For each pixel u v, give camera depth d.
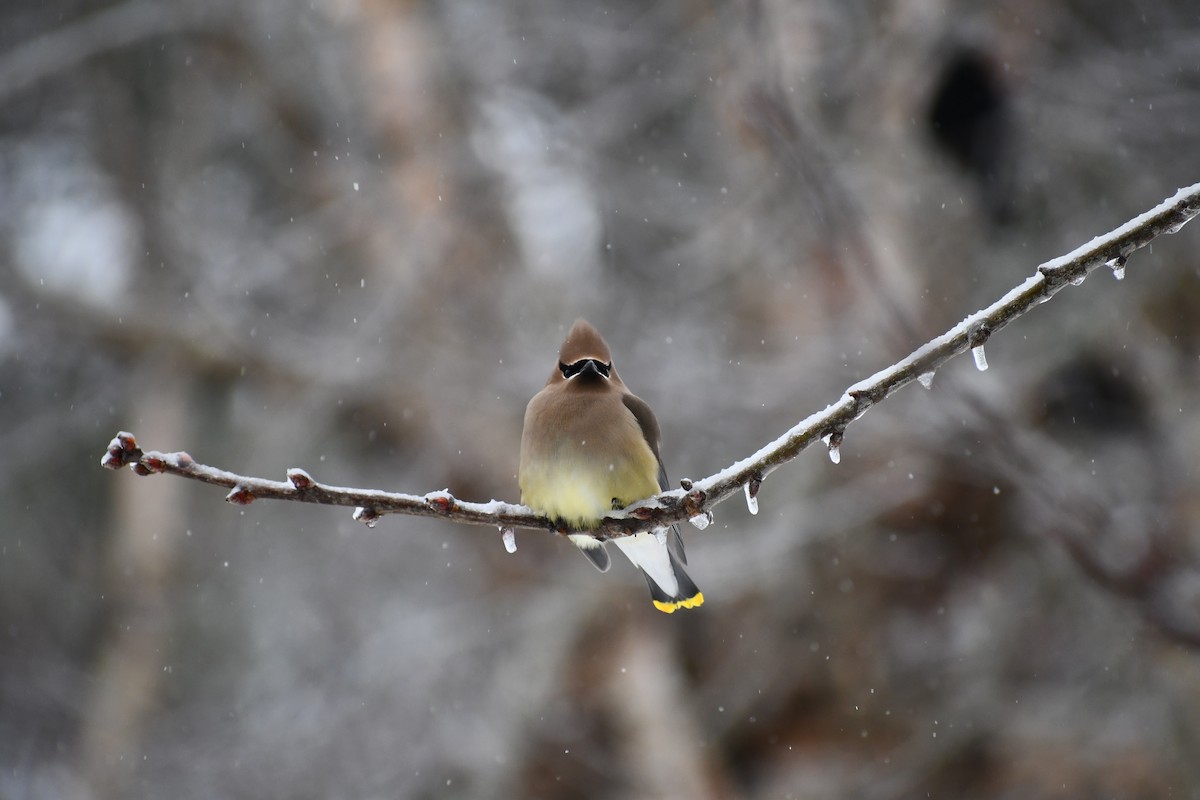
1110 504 12.68
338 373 15.38
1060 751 13.66
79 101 17.97
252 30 17.05
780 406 14.44
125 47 17.52
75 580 18.73
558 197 18.23
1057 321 14.44
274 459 17.12
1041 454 12.26
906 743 13.93
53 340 16.75
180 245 16.62
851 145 14.91
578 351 7.47
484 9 17.58
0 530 18.64
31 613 18.64
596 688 14.16
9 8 18.16
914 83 14.99
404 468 17.22
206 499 17.81
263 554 17.86
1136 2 15.76
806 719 14.03
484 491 15.78
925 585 14.12
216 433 17.91
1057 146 15.06
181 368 16.16
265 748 15.92
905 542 14.01
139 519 17.02
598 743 14.12
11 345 16.88
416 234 15.79
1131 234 5.22
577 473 7.06
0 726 18.44
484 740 14.49
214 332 15.91
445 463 15.87
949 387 11.25
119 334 16.02
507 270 16.06
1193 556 12.88
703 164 17.73
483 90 16.81
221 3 16.62
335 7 16.16
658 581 7.95
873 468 13.90
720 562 13.34
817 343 14.55
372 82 16.09
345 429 16.67
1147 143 14.60
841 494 13.61
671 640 14.36
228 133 18.39
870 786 13.70
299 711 16.45
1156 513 13.41
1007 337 14.58
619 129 17.48
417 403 15.73
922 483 13.59
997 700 13.88
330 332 16.78
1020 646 14.15
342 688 15.97
